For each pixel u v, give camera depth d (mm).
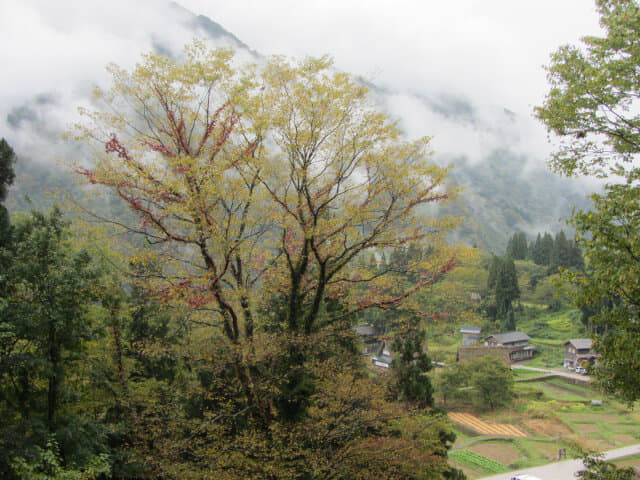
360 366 17531
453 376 49031
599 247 8375
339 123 12539
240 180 12352
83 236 13047
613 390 8711
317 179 13141
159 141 12531
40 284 11328
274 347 12836
